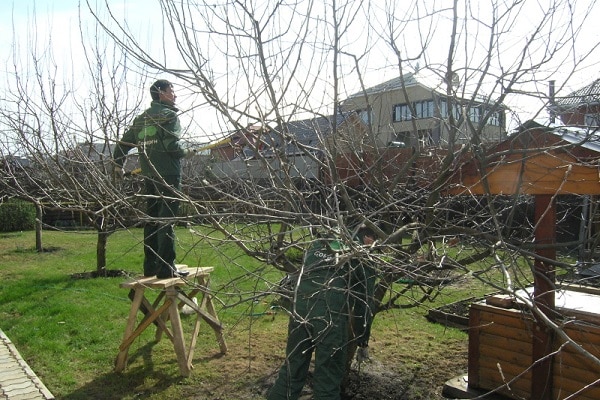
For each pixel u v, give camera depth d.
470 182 3.46
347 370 4.09
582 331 3.23
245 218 3.41
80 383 4.46
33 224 17.56
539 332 3.52
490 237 2.99
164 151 4.14
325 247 3.12
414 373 4.57
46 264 10.15
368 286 3.27
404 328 5.86
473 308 4.02
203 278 5.12
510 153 2.90
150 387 4.38
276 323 6.07
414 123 3.37
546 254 3.32
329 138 3.55
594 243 3.14
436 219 3.31
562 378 3.44
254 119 3.02
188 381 4.48
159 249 4.43
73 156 4.71
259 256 3.50
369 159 4.31
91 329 5.81
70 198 4.39
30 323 6.05
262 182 4.10
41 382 4.39
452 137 3.15
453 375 4.52
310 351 3.40
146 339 5.53
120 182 4.61
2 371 4.62
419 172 4.22
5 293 7.41
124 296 7.25
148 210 4.49
